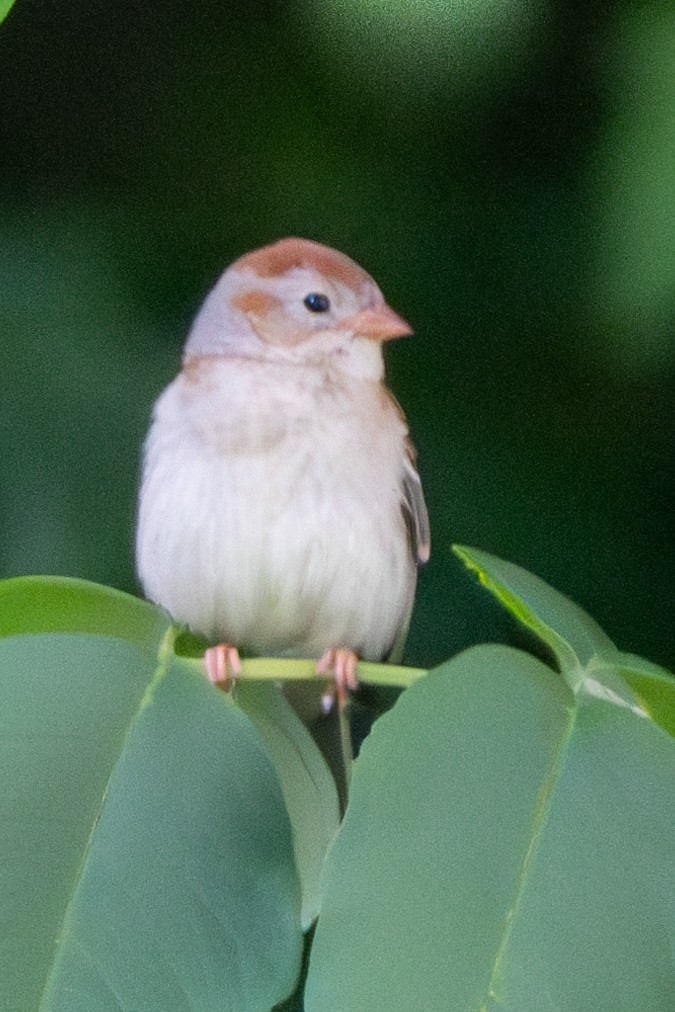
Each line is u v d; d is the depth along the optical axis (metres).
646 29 3.05
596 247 3.05
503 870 2.51
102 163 3.10
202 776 2.71
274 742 2.96
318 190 3.10
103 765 2.71
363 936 2.47
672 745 2.66
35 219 3.10
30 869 2.59
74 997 2.47
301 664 2.96
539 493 3.09
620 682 2.79
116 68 3.11
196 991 2.53
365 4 3.09
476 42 3.08
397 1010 2.39
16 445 3.09
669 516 3.09
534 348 3.09
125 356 3.10
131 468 3.09
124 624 2.91
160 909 2.58
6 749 2.71
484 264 3.09
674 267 3.04
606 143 3.05
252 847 2.67
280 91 3.10
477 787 2.59
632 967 2.42
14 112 3.10
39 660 2.81
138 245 3.10
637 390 3.09
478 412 3.09
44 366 3.10
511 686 2.71
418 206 3.10
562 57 3.08
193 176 3.10
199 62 3.11
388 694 3.04
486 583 2.95
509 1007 2.38
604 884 2.50
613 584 3.09
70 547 3.09
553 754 2.63
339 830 2.56
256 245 3.10
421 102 3.09
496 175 3.09
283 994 2.57
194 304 3.10
